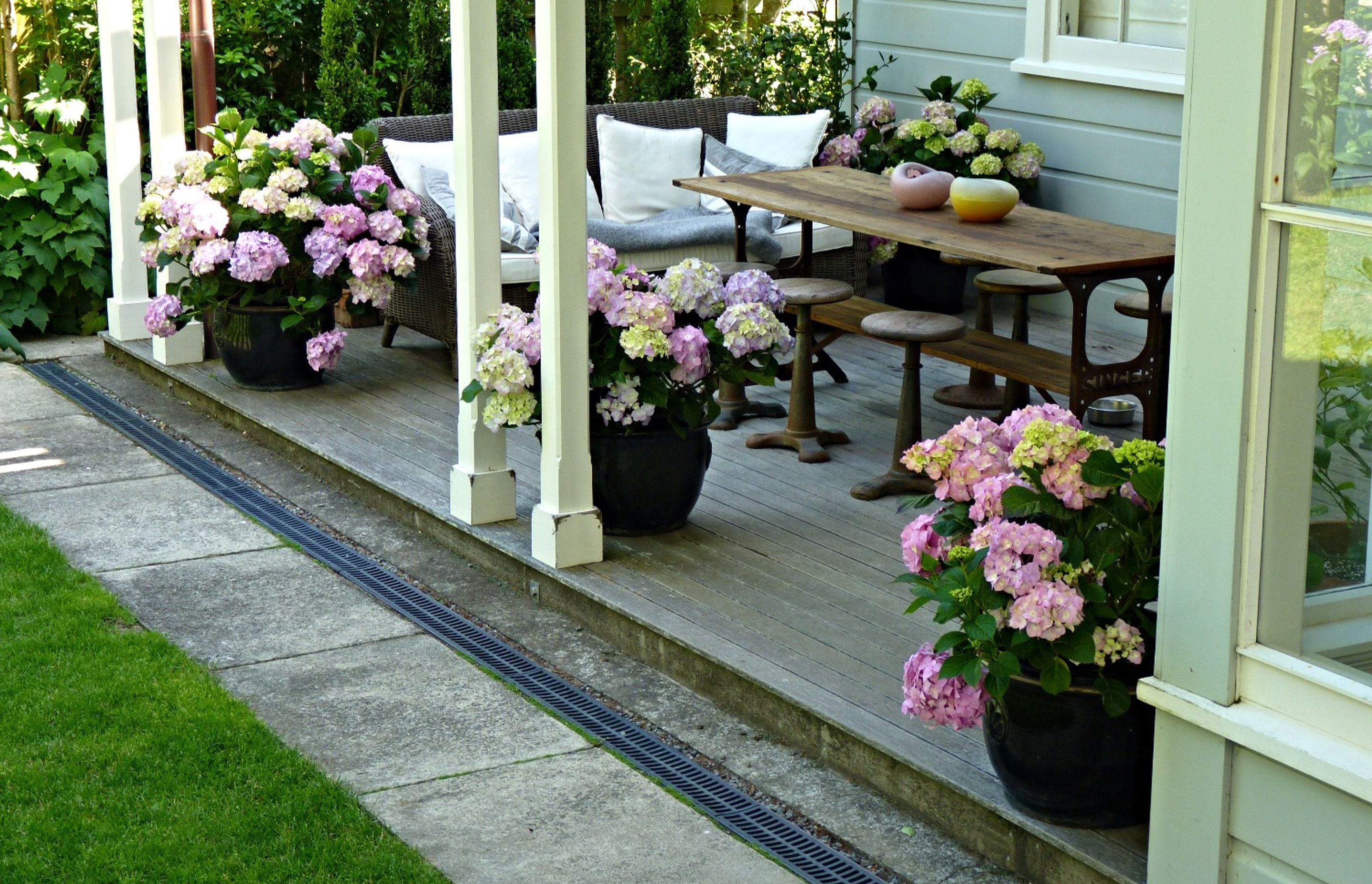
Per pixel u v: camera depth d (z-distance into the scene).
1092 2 6.83
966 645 2.68
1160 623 2.47
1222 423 2.32
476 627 4.07
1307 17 2.18
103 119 7.54
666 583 4.01
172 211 5.79
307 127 5.97
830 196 5.53
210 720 3.44
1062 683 2.60
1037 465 2.68
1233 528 2.32
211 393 5.98
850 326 5.31
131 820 3.02
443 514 4.60
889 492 4.73
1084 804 2.74
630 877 2.88
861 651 3.57
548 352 4.03
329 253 5.69
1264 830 2.35
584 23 3.81
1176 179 6.45
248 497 5.14
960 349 4.89
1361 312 2.15
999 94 7.26
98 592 4.23
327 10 7.32
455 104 4.29
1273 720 2.31
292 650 3.93
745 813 3.12
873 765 3.17
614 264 4.30
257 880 2.81
